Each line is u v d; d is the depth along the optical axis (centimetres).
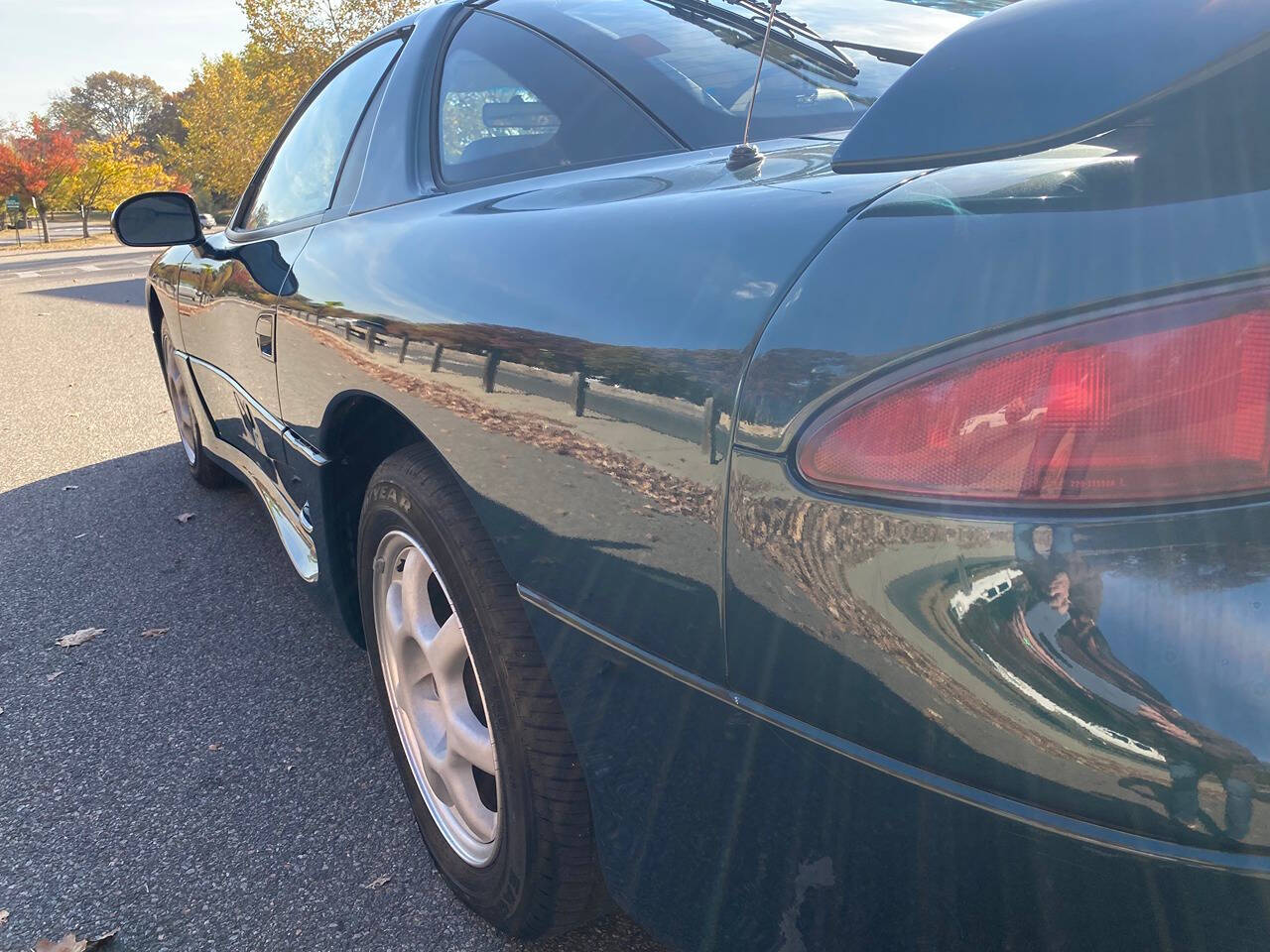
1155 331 79
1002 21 103
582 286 126
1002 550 81
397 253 172
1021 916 85
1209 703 75
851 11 215
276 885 188
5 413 613
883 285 92
